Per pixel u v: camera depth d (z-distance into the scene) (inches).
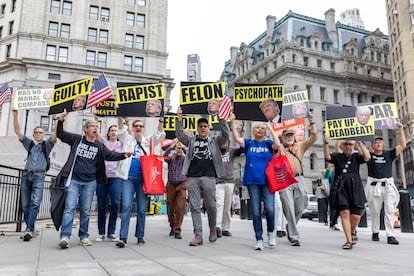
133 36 1855.3
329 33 2169.0
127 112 269.9
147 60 1824.6
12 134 1556.3
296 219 273.4
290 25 2117.4
